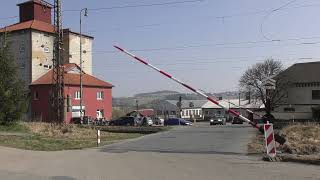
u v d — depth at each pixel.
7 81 37.28
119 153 19.91
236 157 17.44
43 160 17.22
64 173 13.34
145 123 67.38
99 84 80.94
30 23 81.06
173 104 142.00
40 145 25.12
